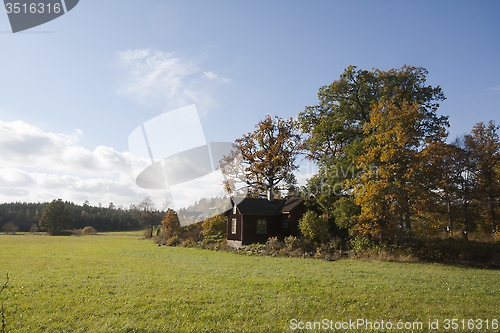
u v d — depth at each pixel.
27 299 10.37
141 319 8.61
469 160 27.70
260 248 27.61
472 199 27.83
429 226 22.98
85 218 117.94
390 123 22.95
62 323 8.20
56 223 93.06
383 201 22.08
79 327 7.95
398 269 17.31
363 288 12.11
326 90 33.97
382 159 21.98
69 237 66.62
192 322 8.42
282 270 16.78
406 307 9.73
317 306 9.81
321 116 35.34
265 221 33.78
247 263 20.00
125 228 122.50
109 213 126.06
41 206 133.50
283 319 8.67
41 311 9.16
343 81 32.56
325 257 22.69
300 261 21.16
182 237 37.34
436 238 22.66
